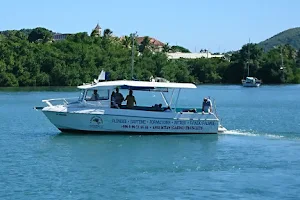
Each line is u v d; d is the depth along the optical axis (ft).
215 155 123.24
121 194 90.79
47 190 92.89
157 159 118.83
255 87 609.01
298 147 133.90
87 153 125.39
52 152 126.93
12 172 106.11
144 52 643.45
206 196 89.66
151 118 146.92
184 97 393.91
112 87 147.43
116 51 630.33
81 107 147.13
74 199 87.81
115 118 146.30
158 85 150.30
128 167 110.73
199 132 150.82
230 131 159.53
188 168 109.81
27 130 170.19
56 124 148.36
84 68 574.56
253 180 99.66
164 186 95.66
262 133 160.04
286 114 243.19
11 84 533.14
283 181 98.89
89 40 655.76
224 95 434.30
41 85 549.54
